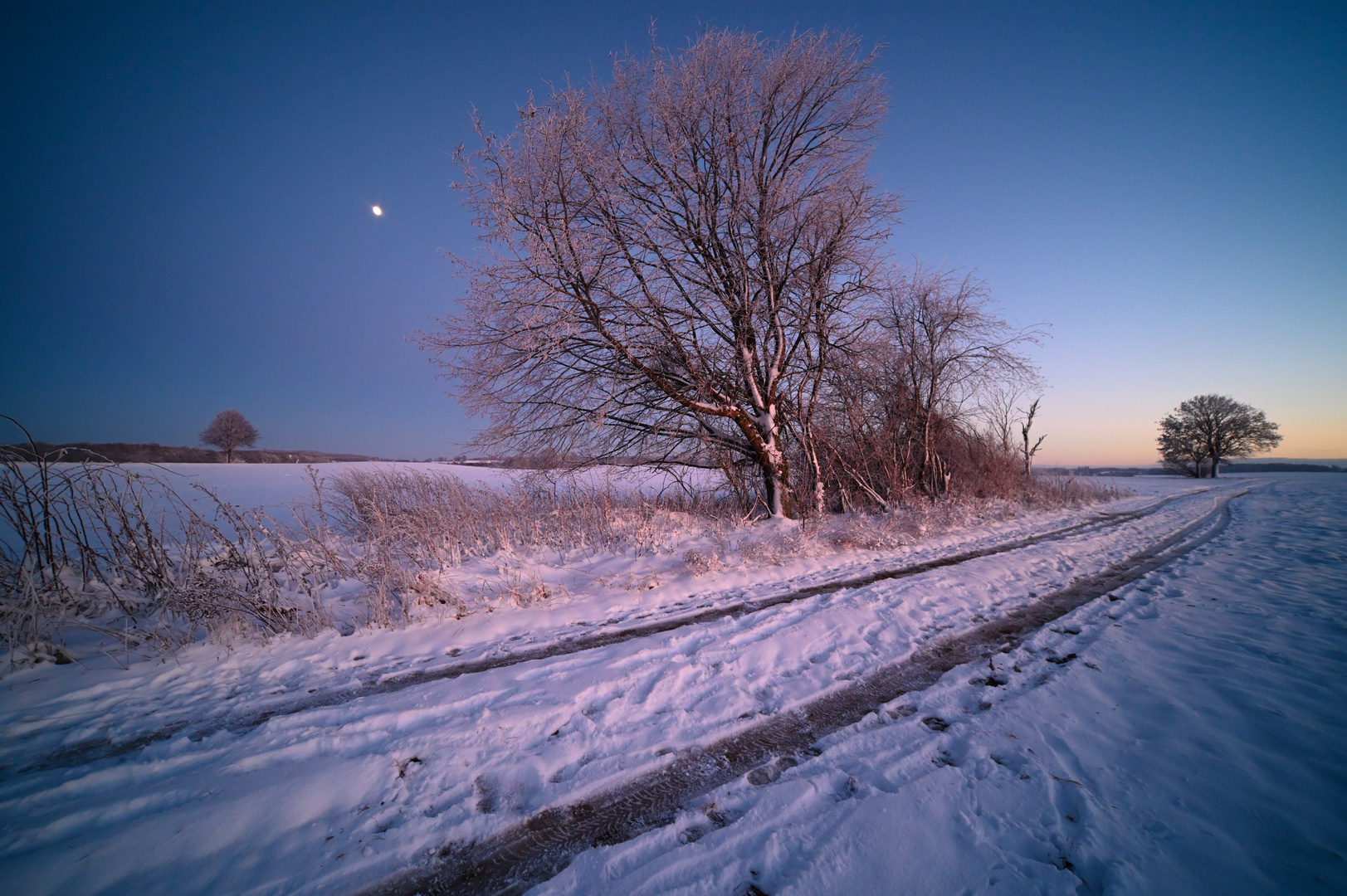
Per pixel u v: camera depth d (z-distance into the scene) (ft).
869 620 18.30
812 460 41.70
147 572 18.38
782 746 10.91
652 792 9.55
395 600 20.39
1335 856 7.34
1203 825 8.11
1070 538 35.81
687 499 42.29
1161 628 17.33
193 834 8.39
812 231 38.14
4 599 15.84
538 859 8.13
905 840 8.04
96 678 14.32
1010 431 62.90
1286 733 10.59
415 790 9.64
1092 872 7.30
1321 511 51.52
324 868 7.91
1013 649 15.83
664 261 36.68
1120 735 10.76
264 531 21.58
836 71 37.09
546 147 28.40
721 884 7.41
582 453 38.45
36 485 17.43
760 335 40.11
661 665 14.84
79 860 7.82
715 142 37.29
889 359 46.42
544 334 30.25
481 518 31.53
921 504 42.88
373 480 35.04
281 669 15.17
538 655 15.98
